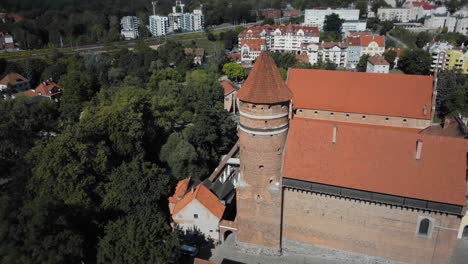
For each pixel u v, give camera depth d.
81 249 40.69
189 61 155.62
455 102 105.94
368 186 41.38
